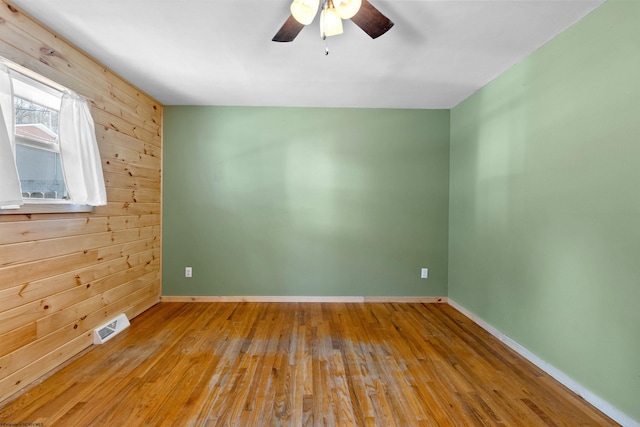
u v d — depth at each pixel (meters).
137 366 2.16
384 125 3.70
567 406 1.80
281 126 3.67
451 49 2.31
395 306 3.58
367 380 2.03
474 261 3.16
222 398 1.82
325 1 1.77
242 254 3.68
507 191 2.63
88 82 2.44
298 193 3.69
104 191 2.42
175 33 2.12
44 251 2.03
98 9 1.86
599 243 1.79
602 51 1.77
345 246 3.72
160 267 3.64
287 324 2.99
